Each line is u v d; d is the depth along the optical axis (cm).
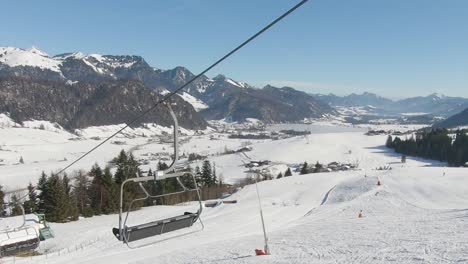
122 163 7731
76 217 6197
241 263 2364
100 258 3462
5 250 3491
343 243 2712
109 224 5531
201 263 2628
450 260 1730
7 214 7456
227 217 5603
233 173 16538
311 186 9419
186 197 8650
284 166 18275
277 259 2325
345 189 8131
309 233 3600
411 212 5019
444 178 8294
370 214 5200
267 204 7012
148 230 1320
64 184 6975
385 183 8075
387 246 2319
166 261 2909
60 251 3938
